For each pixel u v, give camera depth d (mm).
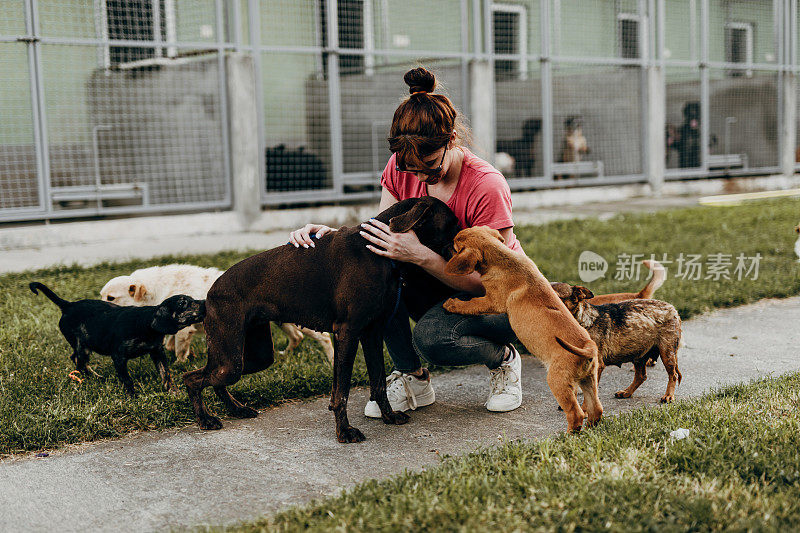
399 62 12703
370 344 3578
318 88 11703
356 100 12367
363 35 12180
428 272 3516
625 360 3838
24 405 3797
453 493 2607
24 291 6488
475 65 12727
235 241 9898
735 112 16406
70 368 4449
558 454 2916
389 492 2715
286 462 3229
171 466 3203
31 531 2631
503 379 3848
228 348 3467
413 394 3877
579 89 14539
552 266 7293
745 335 5195
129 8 10156
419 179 3479
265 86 11836
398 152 3299
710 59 16312
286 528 2486
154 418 3693
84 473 3143
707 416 3291
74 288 6578
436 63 12852
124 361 4098
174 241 9922
